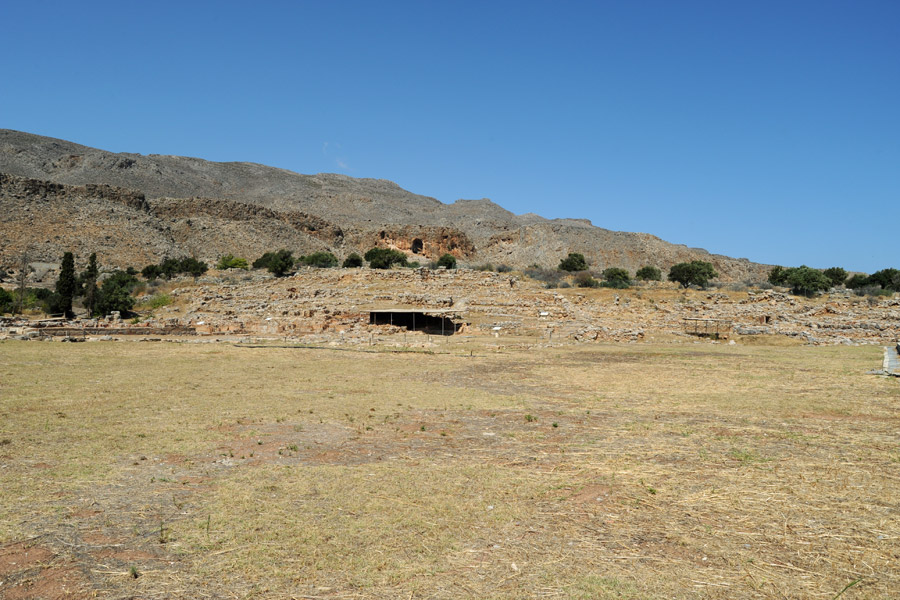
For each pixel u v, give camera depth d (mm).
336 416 16469
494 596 6426
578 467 11180
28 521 8562
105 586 6719
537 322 54156
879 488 9633
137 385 22188
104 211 168125
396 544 7758
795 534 7895
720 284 108125
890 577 6691
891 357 32594
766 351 39188
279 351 36594
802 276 83250
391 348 39406
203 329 48062
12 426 14797
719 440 13242
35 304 72438
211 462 11711
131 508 9086
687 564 7094
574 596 6383
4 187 161750
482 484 10156
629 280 102562
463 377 25625
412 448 12844
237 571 7074
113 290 68000
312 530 8203
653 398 19703
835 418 15852
